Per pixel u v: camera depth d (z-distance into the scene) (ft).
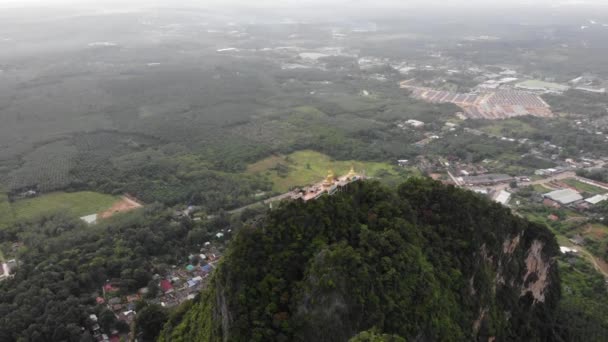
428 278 374.63
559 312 516.32
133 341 481.87
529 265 489.26
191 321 412.57
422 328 348.79
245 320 321.32
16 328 492.95
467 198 464.65
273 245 354.54
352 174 471.62
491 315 428.97
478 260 429.79
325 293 323.98
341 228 381.19
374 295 338.34
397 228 394.32
